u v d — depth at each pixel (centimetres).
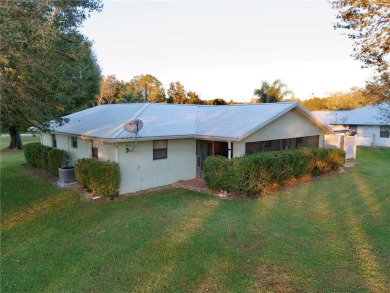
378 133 2900
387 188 1180
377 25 612
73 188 1232
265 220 817
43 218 884
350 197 1052
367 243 656
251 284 502
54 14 771
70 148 1512
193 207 948
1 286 523
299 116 1520
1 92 740
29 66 738
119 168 1093
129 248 655
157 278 529
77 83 984
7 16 623
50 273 561
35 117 854
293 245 652
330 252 615
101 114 1577
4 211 959
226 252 621
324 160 1466
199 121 1469
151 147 1213
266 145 1347
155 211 915
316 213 876
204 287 496
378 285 490
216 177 1109
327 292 474
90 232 761
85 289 503
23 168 1717
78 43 977
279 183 1223
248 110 1470
